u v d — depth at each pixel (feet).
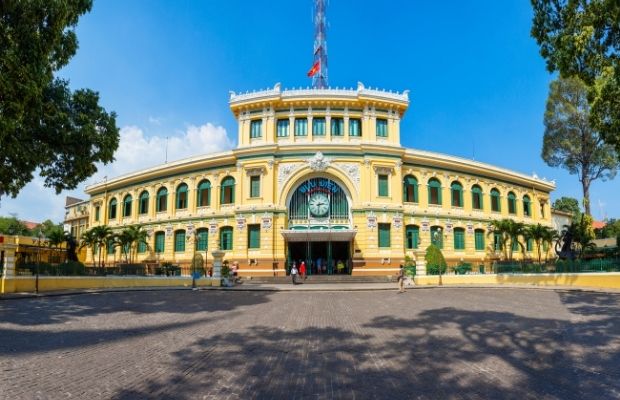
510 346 30.66
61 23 51.21
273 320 44.57
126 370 24.52
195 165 128.06
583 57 52.42
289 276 111.65
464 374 23.62
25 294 69.51
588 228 120.37
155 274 104.42
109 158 68.03
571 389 20.99
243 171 118.83
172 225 130.00
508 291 78.89
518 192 148.87
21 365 25.61
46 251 121.70
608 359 26.68
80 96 65.51
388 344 31.73
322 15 141.79
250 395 20.21
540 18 55.67
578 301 59.41
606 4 48.34
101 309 54.29
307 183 119.03
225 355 28.30
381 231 116.26
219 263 97.91
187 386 21.57
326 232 110.83
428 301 63.10
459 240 131.13
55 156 64.59
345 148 117.50
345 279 107.34
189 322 43.32
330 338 34.19
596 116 51.29
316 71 138.21
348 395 20.21
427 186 127.44
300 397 19.94
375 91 120.67
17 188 61.82
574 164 130.72
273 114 120.26
